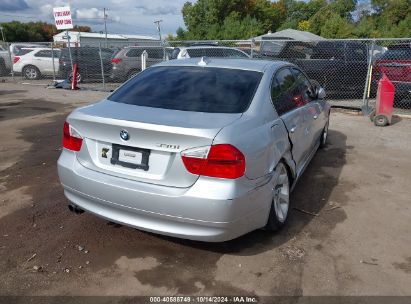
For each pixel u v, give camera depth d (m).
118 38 43.50
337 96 12.08
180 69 4.05
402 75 10.21
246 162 2.94
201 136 2.81
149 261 3.29
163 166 2.96
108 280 3.04
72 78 15.84
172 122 2.96
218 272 3.15
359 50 11.69
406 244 3.61
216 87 3.63
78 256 3.34
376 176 5.41
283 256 3.38
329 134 7.93
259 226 3.32
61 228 3.79
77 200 3.40
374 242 3.63
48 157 6.09
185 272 3.15
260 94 3.58
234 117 3.18
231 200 2.84
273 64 4.25
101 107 3.45
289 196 4.21
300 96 4.70
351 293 2.93
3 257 3.30
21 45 19.92
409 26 49.97
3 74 21.02
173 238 3.62
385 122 8.67
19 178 5.13
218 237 2.96
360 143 7.22
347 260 3.34
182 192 2.88
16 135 7.56
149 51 15.03
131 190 2.99
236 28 45.38
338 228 3.89
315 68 11.77
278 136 3.52
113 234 3.69
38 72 18.98
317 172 5.55
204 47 12.34
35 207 4.25
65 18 15.10
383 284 3.03
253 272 3.16
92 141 3.24
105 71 16.89
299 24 56.44
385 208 4.38
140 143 2.98
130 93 3.76
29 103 11.79
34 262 3.24
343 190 4.89
